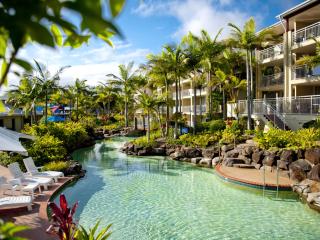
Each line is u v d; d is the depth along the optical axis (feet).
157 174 53.57
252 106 81.10
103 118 172.14
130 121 163.02
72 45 4.03
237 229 28.37
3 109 6.10
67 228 18.40
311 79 66.08
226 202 36.58
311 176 39.37
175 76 90.99
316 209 32.78
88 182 47.55
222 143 66.59
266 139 53.01
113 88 179.01
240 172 49.29
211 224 29.66
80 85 175.63
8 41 3.42
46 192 37.24
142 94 89.76
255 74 92.17
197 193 40.73
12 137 31.04
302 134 51.37
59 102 146.00
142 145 79.82
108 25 2.79
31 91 81.00
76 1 2.74
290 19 72.02
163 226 29.32
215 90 107.76
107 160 70.33
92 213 33.12
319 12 66.59
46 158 55.21
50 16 2.91
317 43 57.93
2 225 3.43
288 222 29.84
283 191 40.14
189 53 90.43
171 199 38.19
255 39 75.51
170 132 93.35
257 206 34.86
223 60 92.89
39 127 75.61
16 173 38.32
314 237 26.37
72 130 88.58
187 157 68.28
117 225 29.63
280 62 83.51
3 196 33.68
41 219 27.43
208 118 100.32
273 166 48.52
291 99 68.90
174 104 97.76
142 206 35.40
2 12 2.82
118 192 41.57
